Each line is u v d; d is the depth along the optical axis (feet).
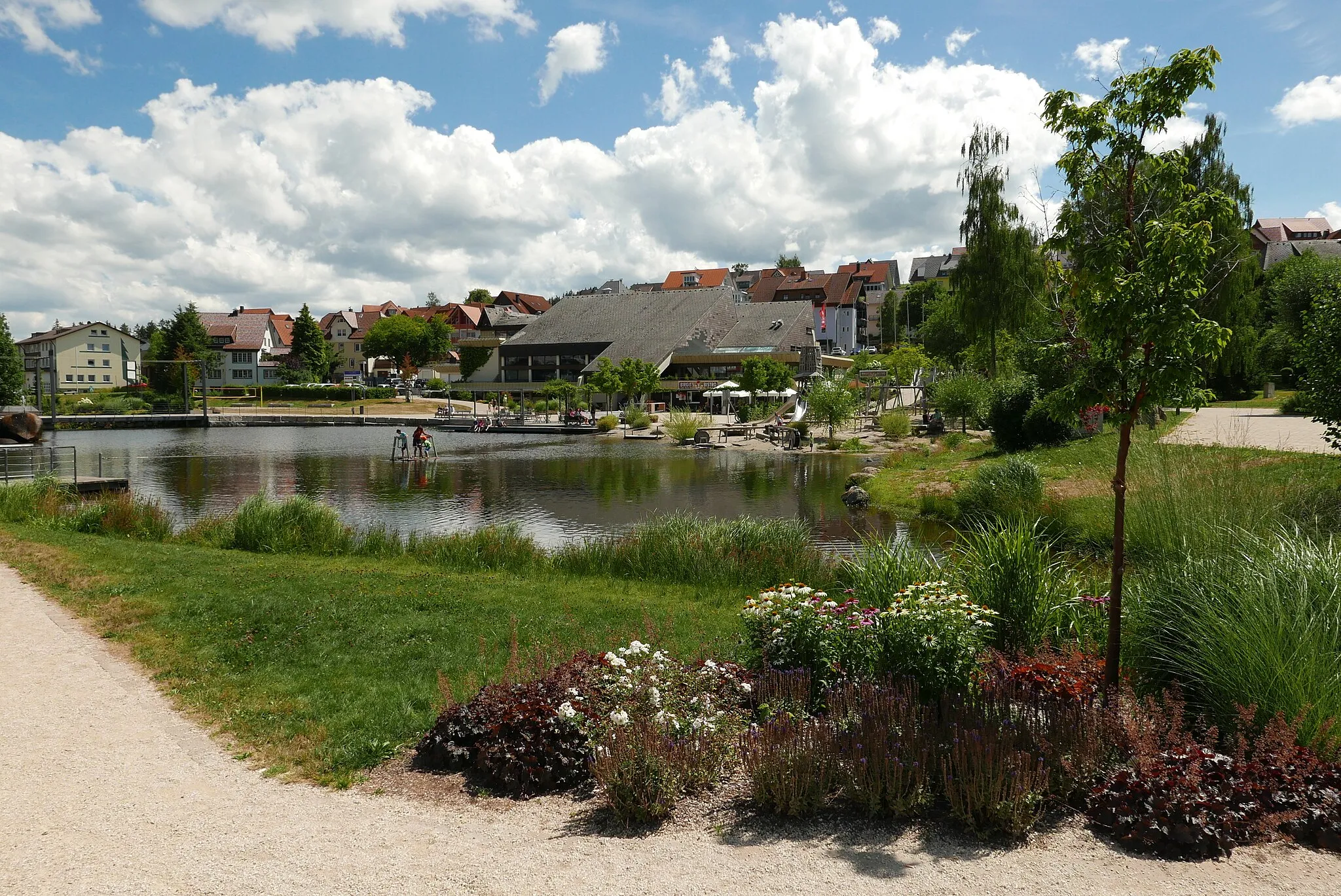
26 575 36.50
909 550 28.45
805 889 11.82
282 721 19.48
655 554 41.27
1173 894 11.64
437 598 32.42
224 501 80.74
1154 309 15.92
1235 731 15.93
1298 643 16.02
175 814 14.74
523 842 13.60
